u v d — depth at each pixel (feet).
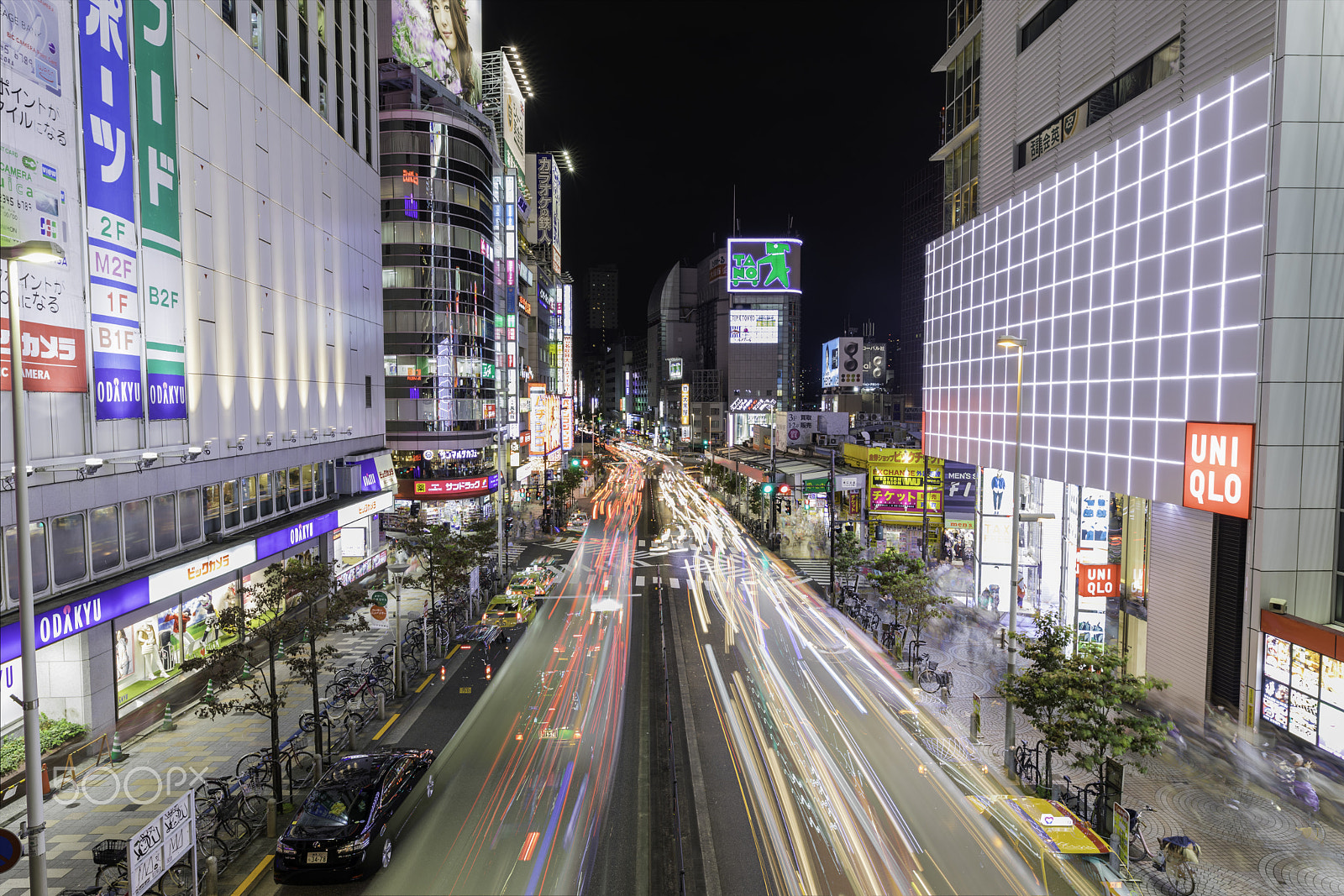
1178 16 74.02
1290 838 51.88
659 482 358.64
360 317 139.74
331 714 72.79
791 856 47.06
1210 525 68.28
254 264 97.04
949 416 131.23
